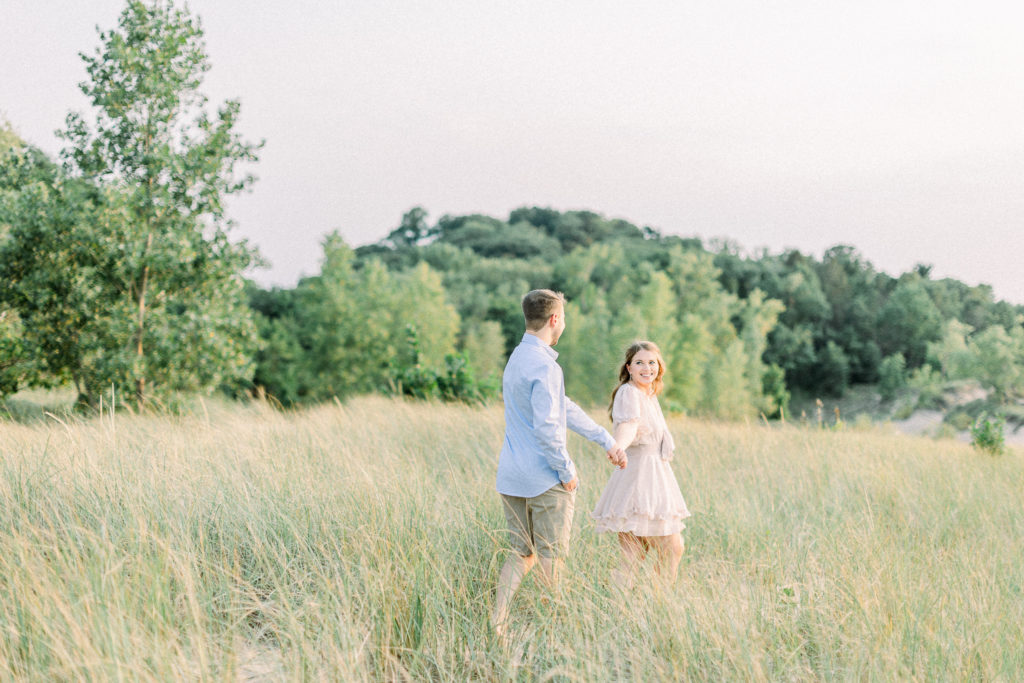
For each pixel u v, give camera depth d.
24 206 11.27
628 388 4.15
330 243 38.12
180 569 3.13
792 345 76.25
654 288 51.72
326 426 7.64
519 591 3.56
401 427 8.52
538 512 3.51
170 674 2.54
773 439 9.14
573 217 133.12
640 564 3.88
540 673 3.00
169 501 3.92
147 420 6.89
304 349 40.38
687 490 5.87
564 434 3.45
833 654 3.12
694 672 2.92
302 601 3.24
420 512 4.08
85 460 4.36
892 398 73.31
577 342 51.72
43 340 11.52
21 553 3.08
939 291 88.69
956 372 61.16
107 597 2.83
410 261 99.00
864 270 95.81
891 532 5.27
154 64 11.94
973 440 10.19
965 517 6.02
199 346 11.91
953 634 3.31
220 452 5.12
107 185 11.62
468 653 3.15
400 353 38.41
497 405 12.34
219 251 12.32
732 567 4.23
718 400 49.12
